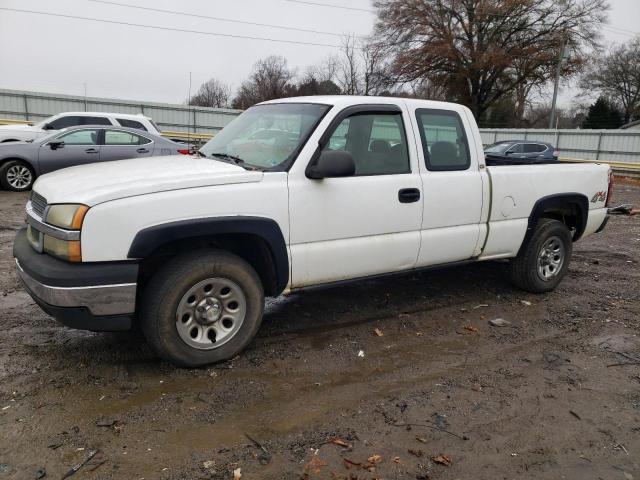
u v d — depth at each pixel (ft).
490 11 125.90
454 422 10.71
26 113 99.25
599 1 128.47
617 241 29.63
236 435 10.03
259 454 9.48
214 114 108.58
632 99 202.39
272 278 13.20
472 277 20.70
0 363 12.40
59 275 10.71
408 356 13.74
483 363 13.50
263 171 12.69
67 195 11.23
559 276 19.25
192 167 12.79
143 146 41.73
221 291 12.55
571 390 12.21
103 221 10.77
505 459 9.59
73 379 11.80
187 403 11.03
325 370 12.78
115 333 14.21
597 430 10.62
